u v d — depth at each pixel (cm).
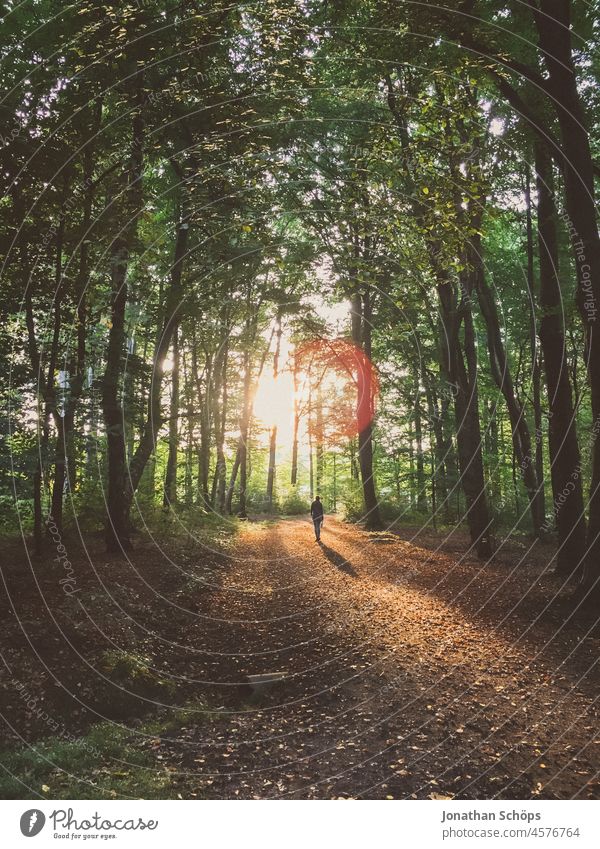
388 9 912
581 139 880
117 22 789
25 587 816
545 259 1218
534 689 606
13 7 941
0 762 455
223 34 847
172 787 442
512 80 1127
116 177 1114
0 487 937
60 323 1114
